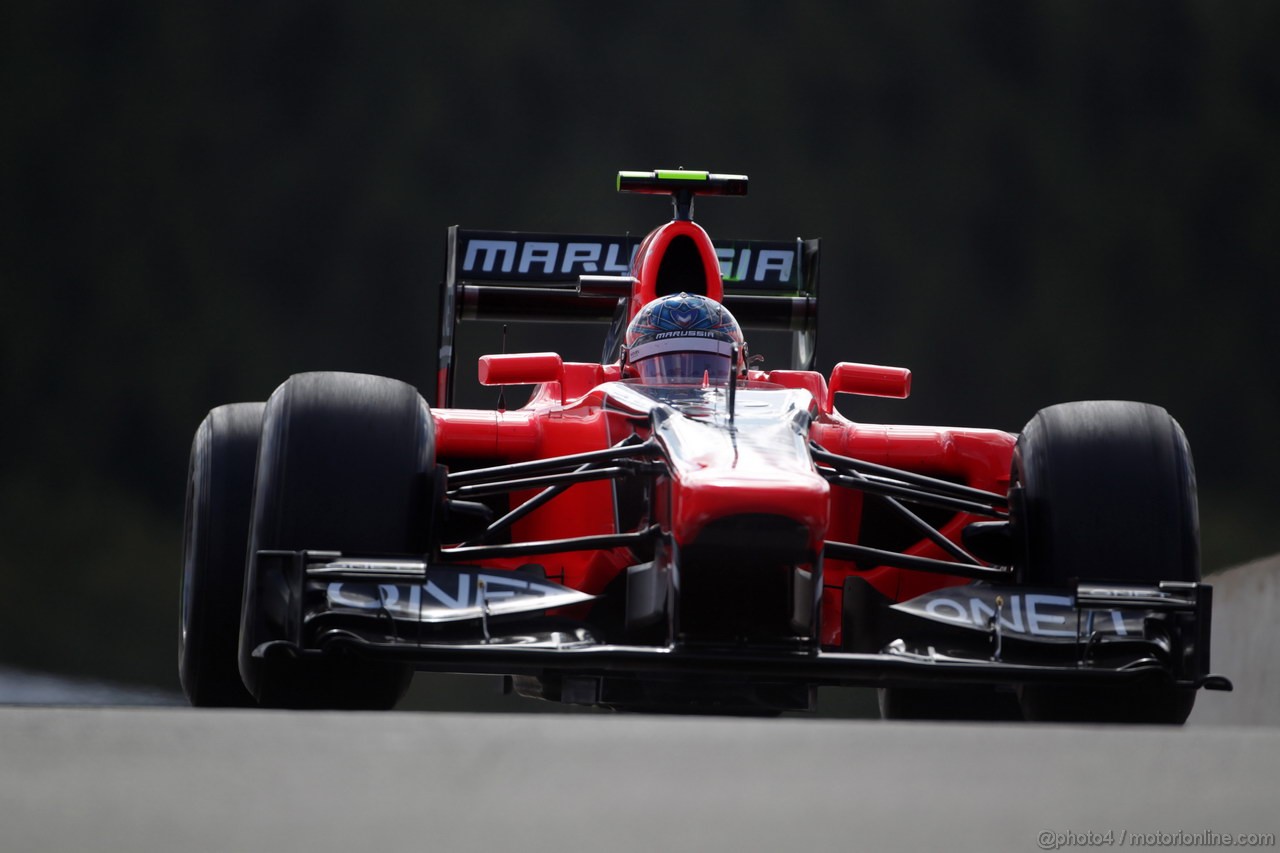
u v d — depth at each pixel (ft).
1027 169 361.71
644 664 41.50
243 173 355.97
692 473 43.37
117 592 290.76
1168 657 44.32
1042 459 50.88
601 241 87.97
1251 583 97.50
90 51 359.46
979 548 52.29
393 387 47.67
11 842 17.66
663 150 359.87
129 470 327.67
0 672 204.03
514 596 43.32
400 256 351.87
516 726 26.91
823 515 42.22
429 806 20.38
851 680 45.06
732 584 42.83
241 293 346.74
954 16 373.40
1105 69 372.58
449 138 359.25
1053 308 351.25
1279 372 351.05
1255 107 371.35
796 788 22.22
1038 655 44.75
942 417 341.62
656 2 374.63
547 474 58.18
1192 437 343.05
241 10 366.43
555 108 364.17
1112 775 23.79
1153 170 363.97
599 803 20.81
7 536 302.86
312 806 20.25
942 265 353.51
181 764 23.11
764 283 88.74
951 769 24.02
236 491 57.00
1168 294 354.74
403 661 40.57
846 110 364.79
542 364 63.31
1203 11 375.25
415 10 369.91
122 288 344.08
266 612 43.09
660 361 61.52
